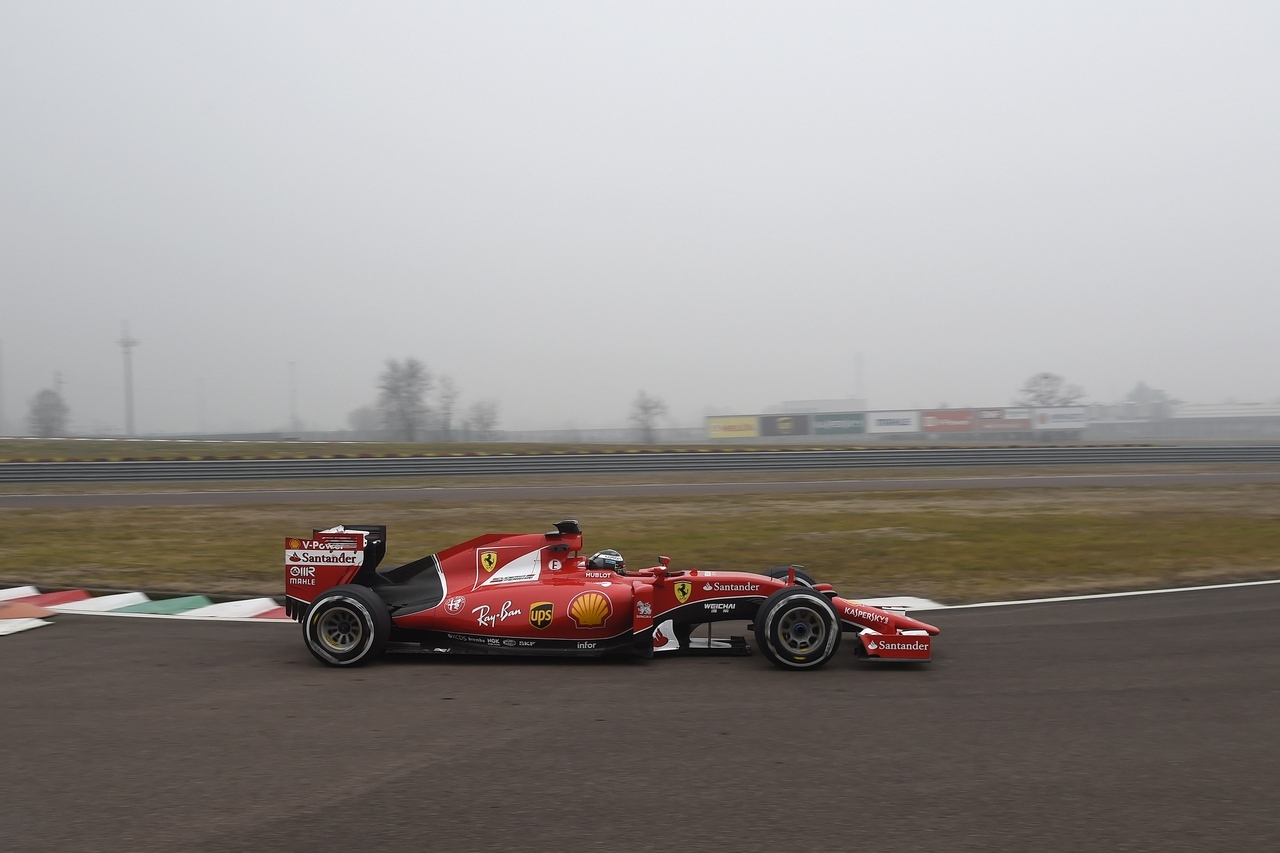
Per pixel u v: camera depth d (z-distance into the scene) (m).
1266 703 5.33
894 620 6.44
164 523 15.83
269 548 12.82
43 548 12.75
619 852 3.37
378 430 63.50
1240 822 3.64
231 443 42.75
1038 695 5.50
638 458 31.27
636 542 13.07
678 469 31.62
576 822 3.65
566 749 4.52
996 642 7.04
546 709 5.23
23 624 7.90
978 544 12.84
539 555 6.86
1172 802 3.84
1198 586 9.70
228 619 8.19
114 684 5.85
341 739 4.71
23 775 4.20
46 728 4.91
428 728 4.88
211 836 3.54
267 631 7.63
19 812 3.78
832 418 58.44
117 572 10.82
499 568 6.84
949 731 4.80
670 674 6.07
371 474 28.45
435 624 6.49
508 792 3.96
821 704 5.31
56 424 76.69
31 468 25.33
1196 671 6.09
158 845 3.46
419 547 12.90
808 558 11.66
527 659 6.55
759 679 5.93
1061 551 12.21
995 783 4.05
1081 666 6.24
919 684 5.78
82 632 7.58
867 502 19.33
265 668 6.29
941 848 3.40
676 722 4.96
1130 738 4.68
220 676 6.06
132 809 3.80
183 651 6.84
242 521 16.16
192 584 10.11
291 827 3.62
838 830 3.56
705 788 4.00
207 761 4.38
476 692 5.61
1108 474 28.97
